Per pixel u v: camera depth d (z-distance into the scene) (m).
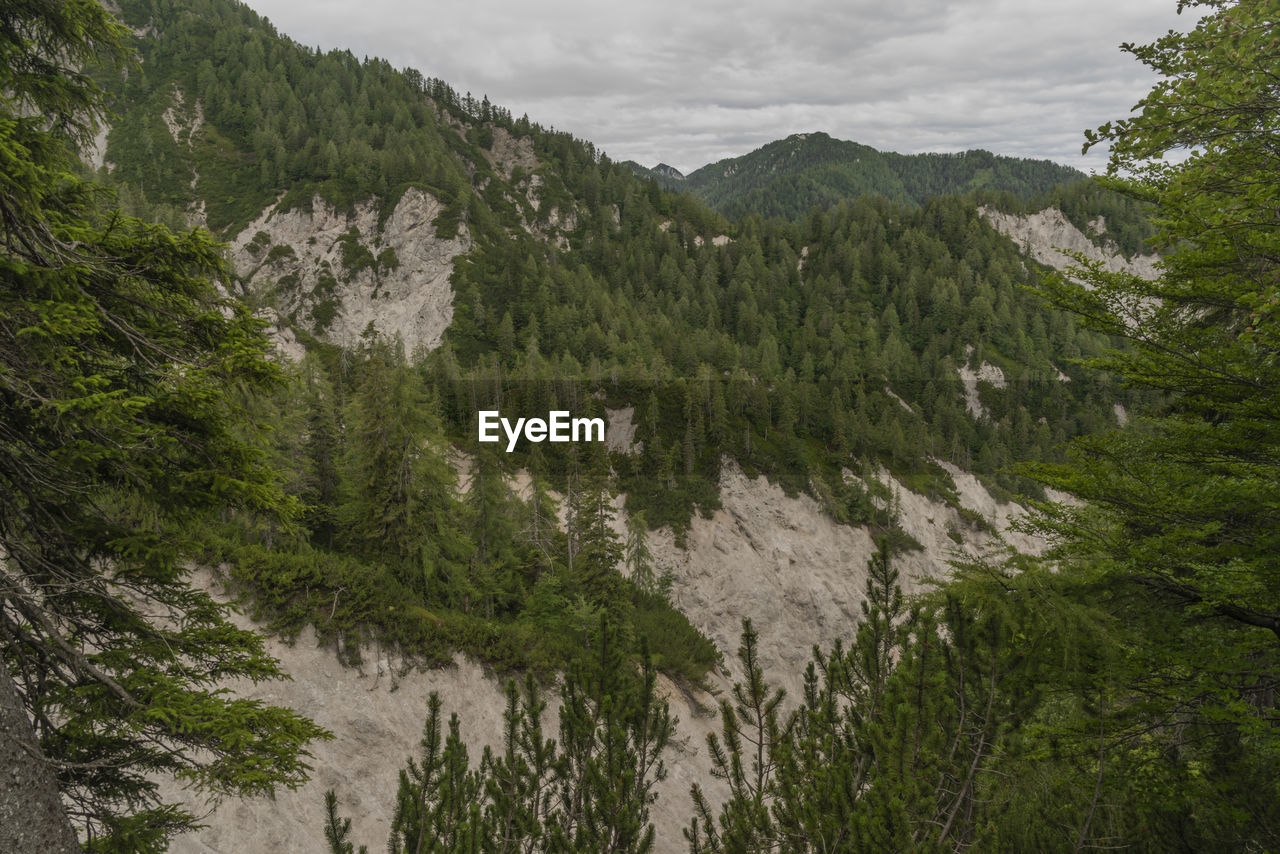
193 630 7.76
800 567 72.69
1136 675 7.89
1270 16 7.11
